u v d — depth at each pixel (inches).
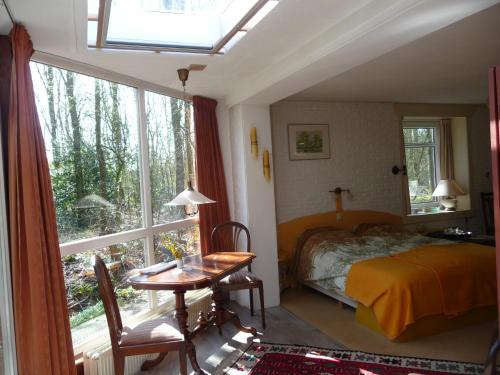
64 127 99.5
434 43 113.5
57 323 80.0
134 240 120.8
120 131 118.0
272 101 147.1
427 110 218.1
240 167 154.9
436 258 132.1
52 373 77.7
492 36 109.6
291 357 111.3
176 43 94.6
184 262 120.2
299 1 75.9
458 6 70.8
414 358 106.6
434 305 118.4
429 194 233.9
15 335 75.4
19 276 75.0
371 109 204.4
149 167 128.0
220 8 92.7
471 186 228.5
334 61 98.9
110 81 114.7
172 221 138.6
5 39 78.5
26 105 76.6
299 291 176.1
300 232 187.2
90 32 87.7
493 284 127.7
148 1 86.8
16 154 75.2
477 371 97.9
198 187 142.7
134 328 96.5
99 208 108.9
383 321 117.8
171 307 131.9
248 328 129.6
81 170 103.9
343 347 116.2
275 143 182.1
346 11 83.4
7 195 76.9
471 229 229.3
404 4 71.7
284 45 101.1
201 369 104.1
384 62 130.0
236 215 159.8
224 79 130.3
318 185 191.5
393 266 128.0
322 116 192.9
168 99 139.7
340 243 165.5
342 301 148.9
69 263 98.2
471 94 196.5
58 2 68.2
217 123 157.0
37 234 76.2
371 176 204.1
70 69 100.8
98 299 106.3
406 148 228.2
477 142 231.3
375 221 204.2
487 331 122.7
